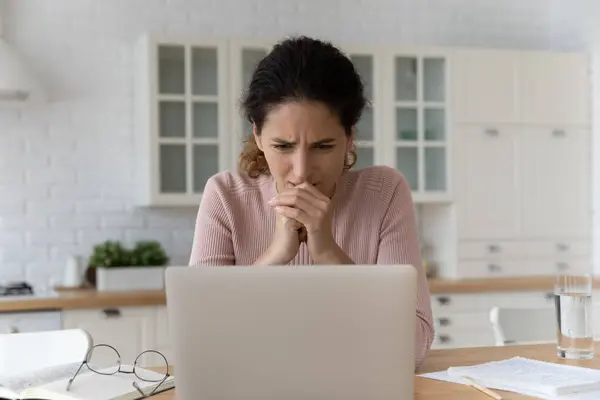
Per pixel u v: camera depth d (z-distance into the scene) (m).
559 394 1.45
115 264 3.87
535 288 4.11
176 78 3.98
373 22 4.57
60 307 3.50
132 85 4.21
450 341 4.00
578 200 4.54
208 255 1.91
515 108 4.44
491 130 4.39
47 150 4.11
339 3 4.52
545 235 4.48
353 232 1.91
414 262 1.88
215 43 4.03
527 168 4.46
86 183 4.16
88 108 4.16
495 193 4.41
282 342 1.26
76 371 1.67
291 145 1.64
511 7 4.79
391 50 4.26
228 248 1.93
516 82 4.44
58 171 4.12
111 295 3.61
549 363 1.73
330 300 1.26
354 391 1.28
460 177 4.36
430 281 4.13
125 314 3.60
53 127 4.11
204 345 1.27
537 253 4.47
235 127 4.04
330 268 1.26
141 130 4.09
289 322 1.26
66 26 4.14
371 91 4.24
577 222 4.53
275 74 1.62
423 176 4.30
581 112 4.54
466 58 4.37
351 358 1.27
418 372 1.69
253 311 1.26
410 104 4.29
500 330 2.42
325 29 4.50
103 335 3.57
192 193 3.99
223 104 4.03
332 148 1.66
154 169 3.93
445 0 4.68
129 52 4.21
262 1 4.40
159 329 3.64
